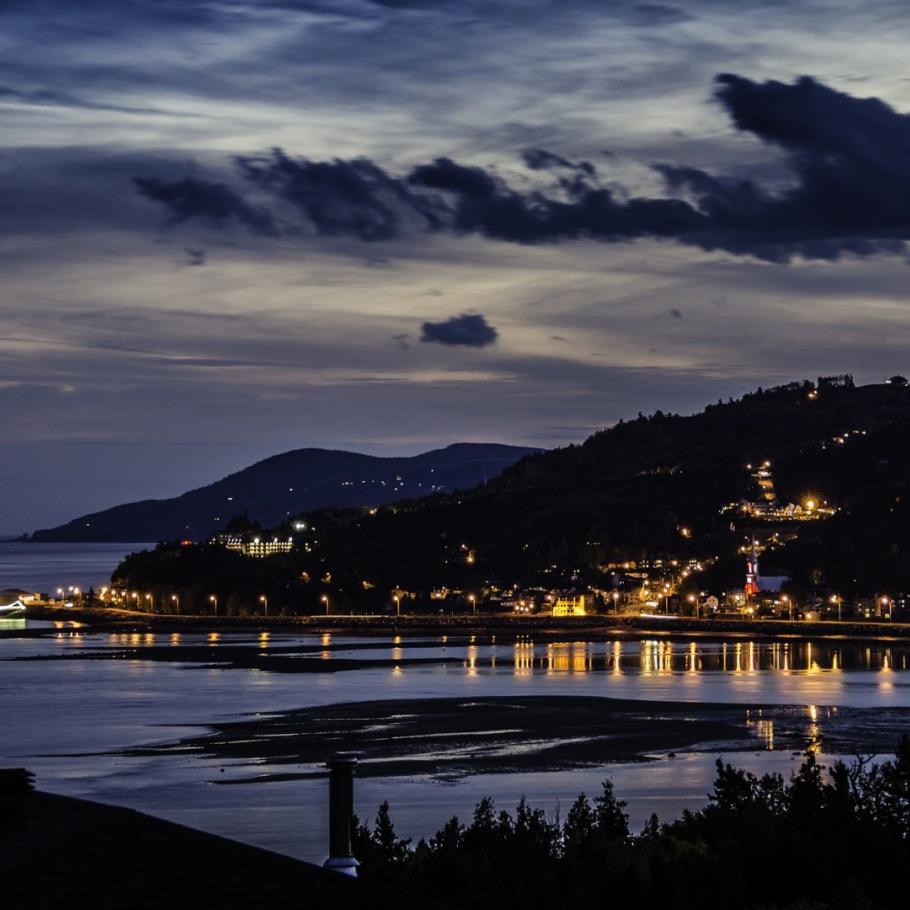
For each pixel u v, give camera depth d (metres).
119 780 193.75
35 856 47.09
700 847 99.12
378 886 49.19
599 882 91.31
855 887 89.44
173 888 47.06
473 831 98.75
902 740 113.81
